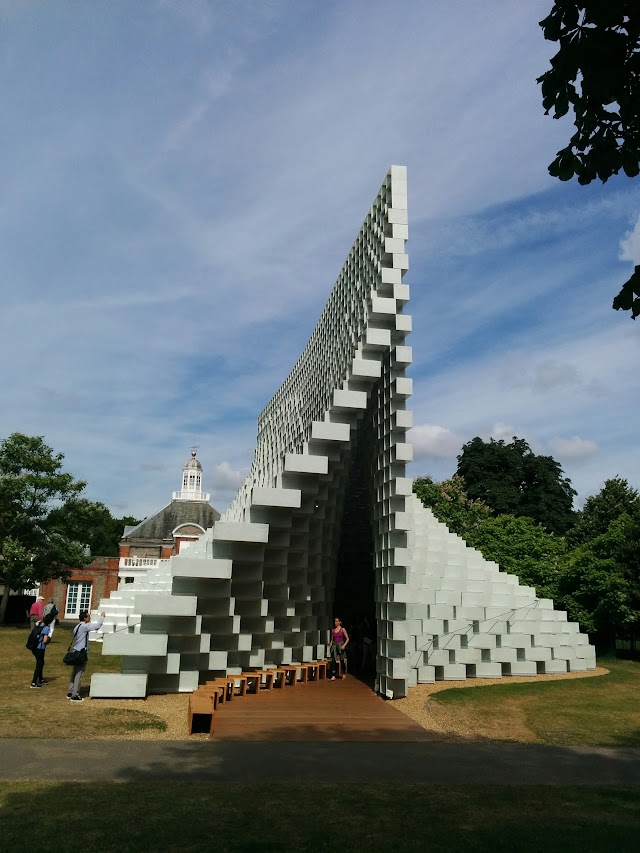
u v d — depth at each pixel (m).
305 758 9.65
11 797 7.05
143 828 6.14
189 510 60.06
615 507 40.38
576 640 21.77
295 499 16.30
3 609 32.06
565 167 5.72
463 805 7.21
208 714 11.11
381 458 17.56
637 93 5.24
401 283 16.02
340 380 18.59
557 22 5.11
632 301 5.52
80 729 10.94
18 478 30.83
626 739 11.62
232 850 5.66
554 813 6.95
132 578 49.00
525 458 49.69
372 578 27.12
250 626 17.09
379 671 16.62
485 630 19.81
